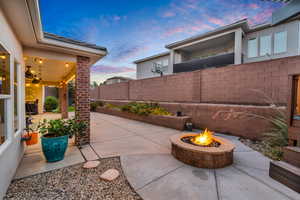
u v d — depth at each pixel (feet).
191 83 23.20
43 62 16.55
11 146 7.54
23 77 11.30
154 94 30.32
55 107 44.60
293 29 27.53
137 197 6.45
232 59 30.91
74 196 6.49
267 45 30.50
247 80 16.74
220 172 8.46
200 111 19.95
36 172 8.46
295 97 8.41
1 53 7.70
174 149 10.69
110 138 15.90
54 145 9.66
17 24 8.07
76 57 13.69
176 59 42.91
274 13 12.19
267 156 10.69
